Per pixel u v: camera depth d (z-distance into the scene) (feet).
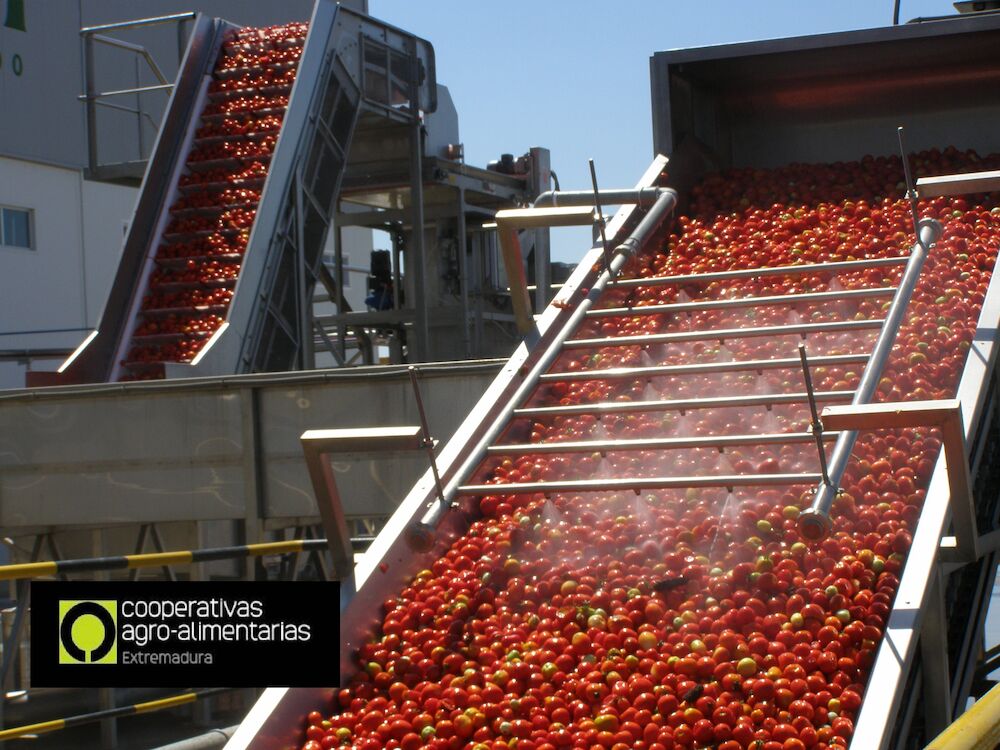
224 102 48.91
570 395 20.22
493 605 15.01
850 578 13.61
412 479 25.50
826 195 26.18
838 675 12.34
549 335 21.56
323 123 45.85
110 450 28.50
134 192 86.33
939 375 17.46
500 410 19.43
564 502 17.35
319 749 13.37
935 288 20.01
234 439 27.14
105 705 21.95
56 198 80.43
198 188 45.42
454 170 55.31
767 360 18.13
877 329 18.83
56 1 80.94
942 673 13.33
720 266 23.35
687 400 17.16
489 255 61.41
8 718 23.94
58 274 80.28
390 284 62.49
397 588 15.94
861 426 12.91
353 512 25.96
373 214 59.88
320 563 27.48
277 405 26.78
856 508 15.01
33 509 29.37
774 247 23.35
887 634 12.35
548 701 12.69
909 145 29.45
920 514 14.40
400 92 51.96
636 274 23.88
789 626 13.00
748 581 13.89
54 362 77.82
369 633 15.21
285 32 51.47
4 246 77.20
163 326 41.78
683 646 12.97
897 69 28.66
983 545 14.44
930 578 13.10
